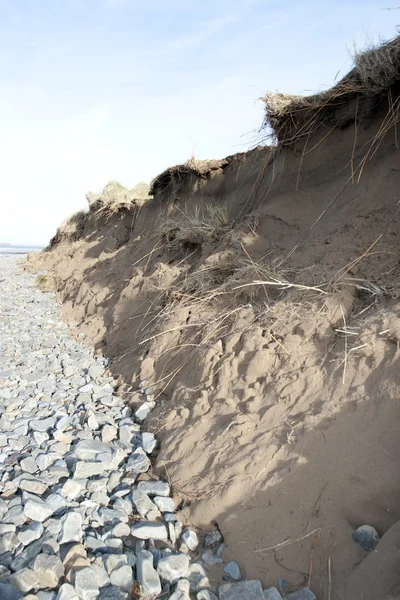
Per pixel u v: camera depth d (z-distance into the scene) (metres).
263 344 3.35
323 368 2.88
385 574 1.86
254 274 4.21
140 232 9.99
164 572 2.18
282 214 5.18
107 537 2.46
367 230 3.91
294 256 4.29
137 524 2.54
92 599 2.02
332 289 3.38
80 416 4.05
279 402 2.91
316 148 5.36
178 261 6.50
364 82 4.48
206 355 3.72
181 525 2.57
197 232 6.21
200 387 3.58
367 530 2.07
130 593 2.09
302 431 2.57
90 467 3.10
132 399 4.34
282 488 2.39
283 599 2.00
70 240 16.98
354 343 2.81
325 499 2.26
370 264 3.46
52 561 2.19
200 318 4.40
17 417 4.08
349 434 2.42
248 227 5.33
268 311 3.60
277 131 5.66
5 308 9.95
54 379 5.14
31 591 2.05
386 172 4.27
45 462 3.20
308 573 2.09
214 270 4.98
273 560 2.19
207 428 3.14
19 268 18.14
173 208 8.62
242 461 2.66
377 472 2.22
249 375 3.24
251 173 6.91
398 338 2.60
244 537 2.33
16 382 5.04
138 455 3.31
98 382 5.01
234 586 2.09
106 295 8.14
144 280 6.57
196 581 2.15
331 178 5.10
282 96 5.36
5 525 2.48
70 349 6.45
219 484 2.62
